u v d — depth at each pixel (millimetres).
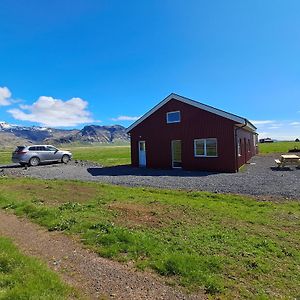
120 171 25578
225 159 24078
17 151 32219
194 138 25719
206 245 7422
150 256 6703
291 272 6160
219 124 24391
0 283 5230
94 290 5301
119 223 9203
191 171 24766
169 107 27234
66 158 35312
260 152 51094
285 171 22750
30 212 10727
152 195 14102
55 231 8664
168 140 27375
